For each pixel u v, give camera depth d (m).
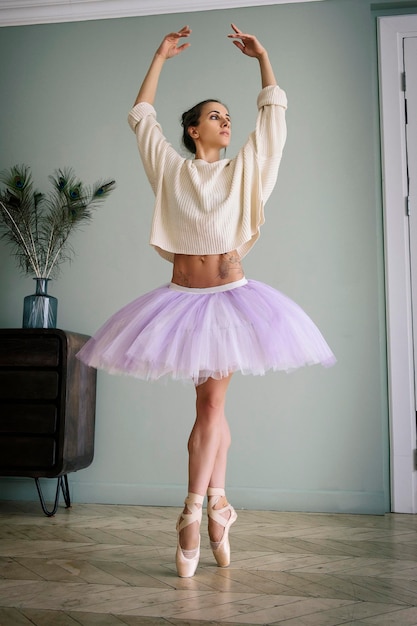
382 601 1.40
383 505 2.82
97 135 3.33
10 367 2.74
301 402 2.96
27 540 2.10
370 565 1.75
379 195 3.14
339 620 1.26
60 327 3.19
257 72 3.24
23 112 3.40
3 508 2.82
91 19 3.41
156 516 2.64
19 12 3.43
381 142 3.16
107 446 3.06
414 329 3.00
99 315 3.18
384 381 3.01
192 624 1.24
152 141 1.85
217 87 3.25
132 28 3.38
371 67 3.19
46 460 2.63
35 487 3.06
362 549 1.98
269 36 3.26
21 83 3.43
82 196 3.27
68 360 2.71
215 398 1.68
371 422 2.90
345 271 3.02
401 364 2.98
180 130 3.24
